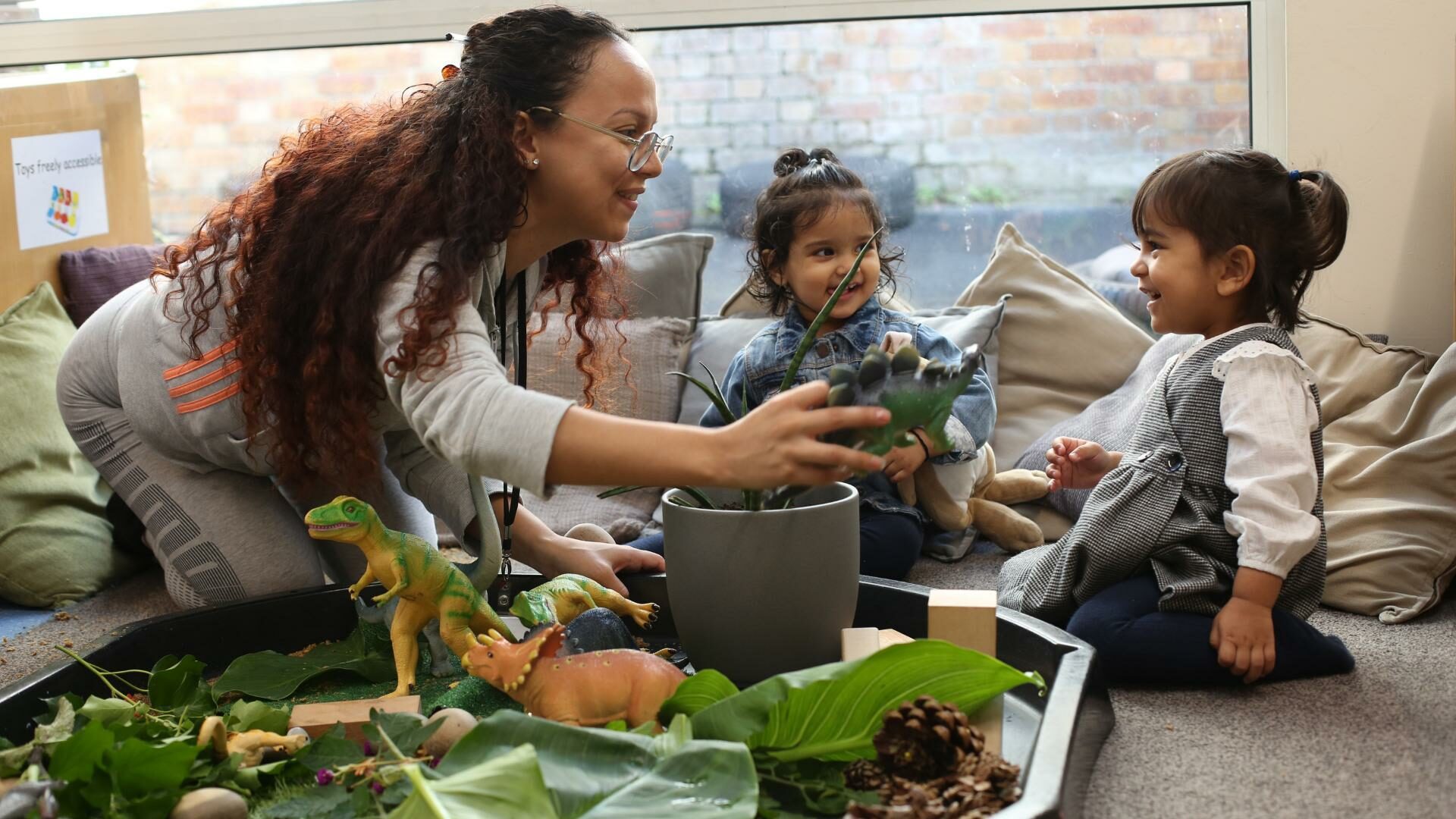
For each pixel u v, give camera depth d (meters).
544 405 1.13
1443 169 2.15
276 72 2.65
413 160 1.36
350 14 2.55
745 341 2.34
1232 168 1.53
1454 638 1.55
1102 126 2.45
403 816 0.92
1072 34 2.42
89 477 2.25
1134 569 1.51
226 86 2.67
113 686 1.38
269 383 1.43
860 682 1.05
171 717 1.23
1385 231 2.19
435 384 1.20
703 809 0.93
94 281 2.45
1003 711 1.22
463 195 1.31
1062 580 1.54
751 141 2.57
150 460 1.68
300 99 2.66
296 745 1.16
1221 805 1.13
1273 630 1.41
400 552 1.31
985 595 1.30
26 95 2.38
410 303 1.26
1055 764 1.01
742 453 1.06
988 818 0.93
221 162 2.72
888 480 1.96
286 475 1.53
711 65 2.54
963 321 2.26
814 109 2.54
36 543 2.06
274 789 1.13
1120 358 2.24
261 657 1.42
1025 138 2.48
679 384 2.35
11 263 2.35
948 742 1.02
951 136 2.51
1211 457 1.50
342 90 2.64
